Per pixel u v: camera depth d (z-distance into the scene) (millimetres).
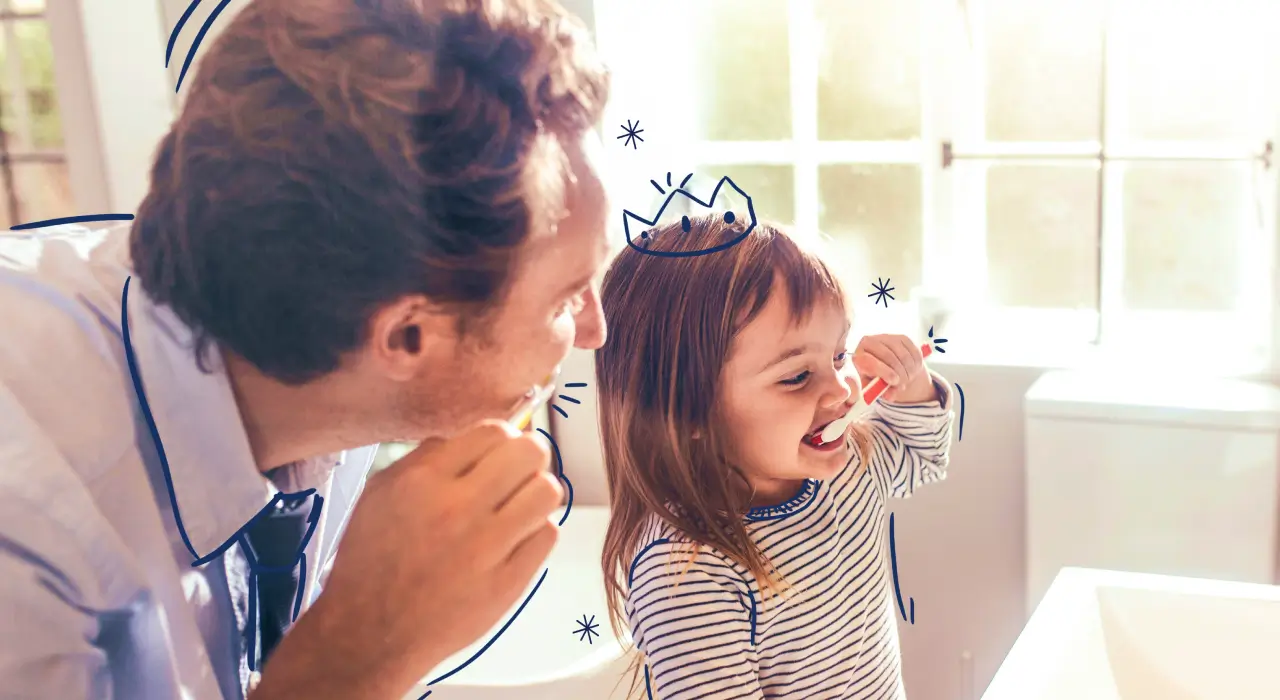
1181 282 1182
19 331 440
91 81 805
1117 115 1169
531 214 458
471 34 438
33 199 851
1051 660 831
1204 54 1137
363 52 429
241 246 440
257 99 431
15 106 852
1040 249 1218
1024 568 1169
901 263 1209
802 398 764
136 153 800
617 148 985
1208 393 1097
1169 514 1103
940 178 1195
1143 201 1179
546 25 461
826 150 1200
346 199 434
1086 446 1116
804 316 757
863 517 840
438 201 440
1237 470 1074
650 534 776
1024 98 1187
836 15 1180
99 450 448
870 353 892
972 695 1195
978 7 1175
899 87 1188
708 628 735
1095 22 1159
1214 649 889
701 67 1148
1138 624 915
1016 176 1206
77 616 426
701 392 766
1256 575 1088
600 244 498
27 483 406
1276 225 1125
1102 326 1201
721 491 772
